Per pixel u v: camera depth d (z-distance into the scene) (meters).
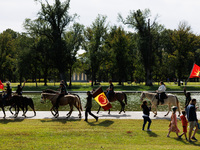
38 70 66.00
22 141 9.23
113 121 14.02
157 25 56.84
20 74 58.28
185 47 55.69
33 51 55.00
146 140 9.59
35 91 45.84
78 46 55.38
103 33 58.47
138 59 56.47
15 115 15.72
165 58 67.00
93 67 57.53
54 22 51.91
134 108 21.88
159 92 16.02
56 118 15.31
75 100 15.63
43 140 9.40
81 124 13.04
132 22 57.22
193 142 9.50
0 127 12.02
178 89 49.47
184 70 56.16
